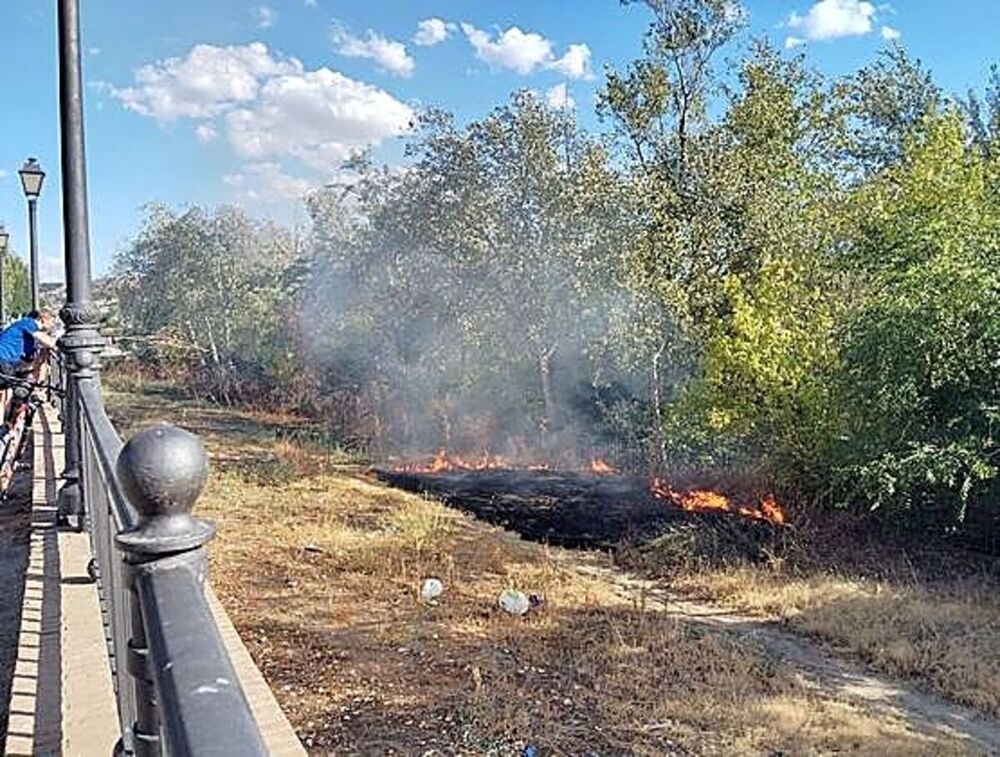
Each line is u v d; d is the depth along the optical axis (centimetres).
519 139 1551
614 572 984
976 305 940
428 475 1463
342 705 511
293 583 734
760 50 1548
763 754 520
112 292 2577
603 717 543
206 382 2206
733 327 1203
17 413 763
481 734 488
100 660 315
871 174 1692
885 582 921
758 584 927
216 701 71
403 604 723
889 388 991
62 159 463
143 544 95
